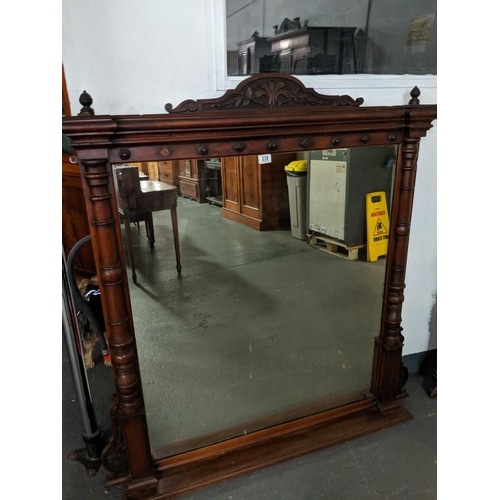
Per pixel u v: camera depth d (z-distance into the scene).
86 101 0.98
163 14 1.17
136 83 1.19
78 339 1.38
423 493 1.33
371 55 1.49
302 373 1.70
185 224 1.32
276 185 1.43
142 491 1.33
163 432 1.49
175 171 1.25
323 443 1.51
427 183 1.67
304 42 1.39
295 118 1.17
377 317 1.65
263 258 1.49
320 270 1.58
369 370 1.76
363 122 1.27
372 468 1.43
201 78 1.26
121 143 1.04
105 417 1.71
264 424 1.57
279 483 1.38
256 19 1.30
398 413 1.66
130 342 1.20
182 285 1.38
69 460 1.52
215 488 1.36
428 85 1.55
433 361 1.96
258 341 1.60
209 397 1.55
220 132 1.12
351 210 1.51
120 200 1.18
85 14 1.10
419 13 1.50
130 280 1.26
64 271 1.31
